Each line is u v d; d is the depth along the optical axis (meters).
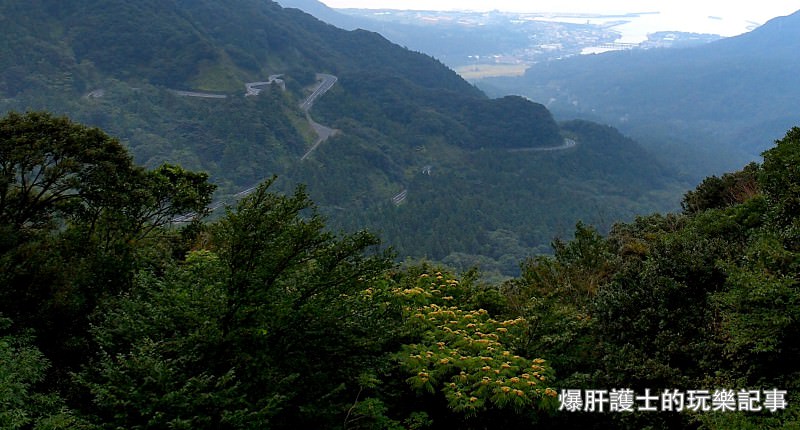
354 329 6.02
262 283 5.41
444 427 6.72
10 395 4.95
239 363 5.23
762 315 5.63
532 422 6.50
